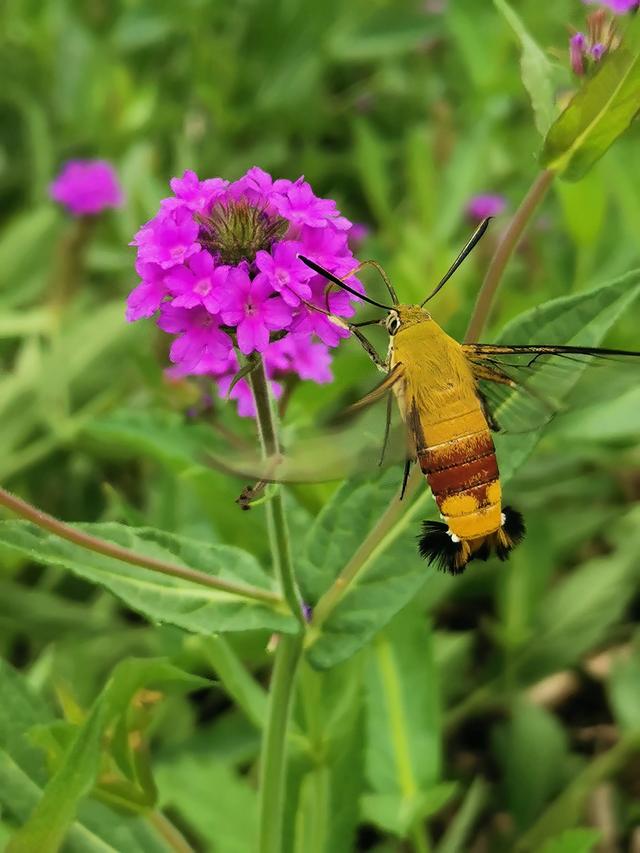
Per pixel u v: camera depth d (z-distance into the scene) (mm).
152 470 348
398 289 325
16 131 488
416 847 245
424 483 211
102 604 316
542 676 299
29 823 184
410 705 245
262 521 265
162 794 241
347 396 316
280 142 499
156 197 383
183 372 182
